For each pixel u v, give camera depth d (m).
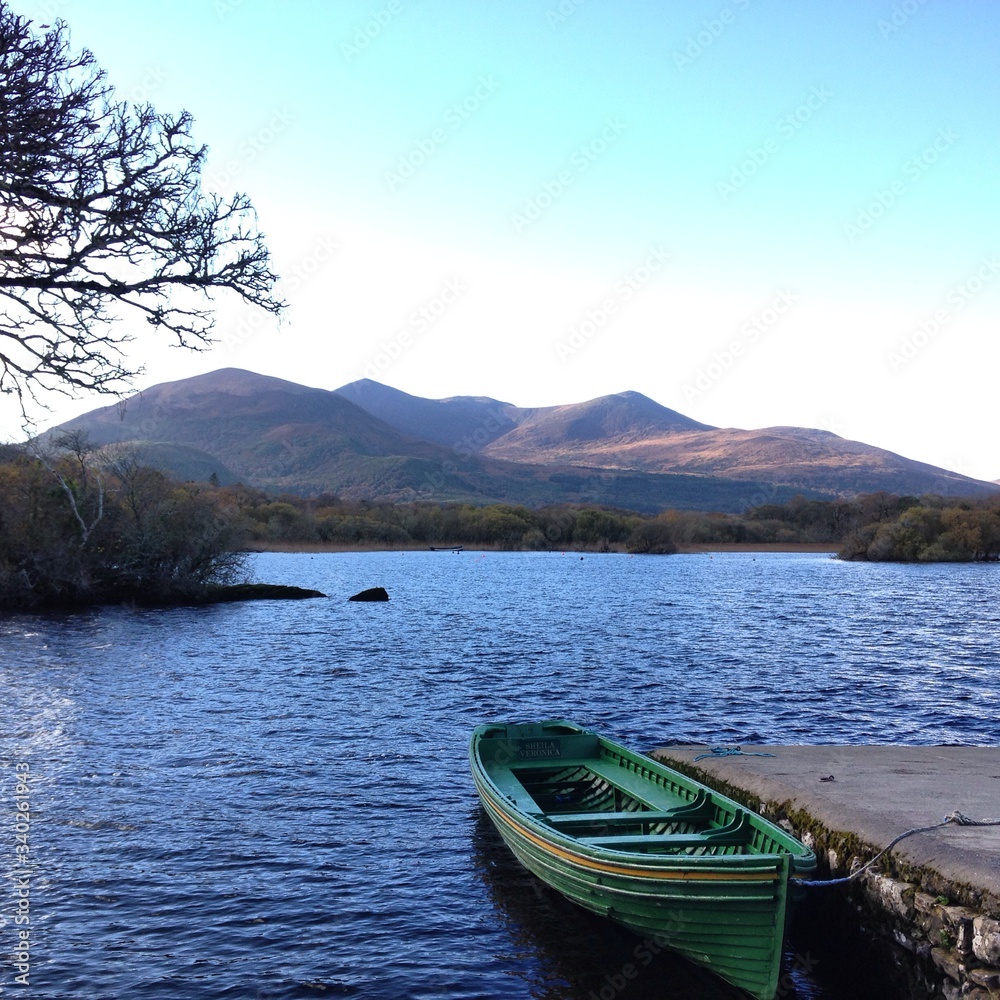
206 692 24.59
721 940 8.48
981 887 7.41
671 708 23.23
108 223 7.94
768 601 58.47
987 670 30.00
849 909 8.93
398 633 39.53
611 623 44.56
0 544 46.88
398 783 15.88
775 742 19.50
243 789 15.36
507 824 11.51
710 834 9.84
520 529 145.50
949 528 119.06
